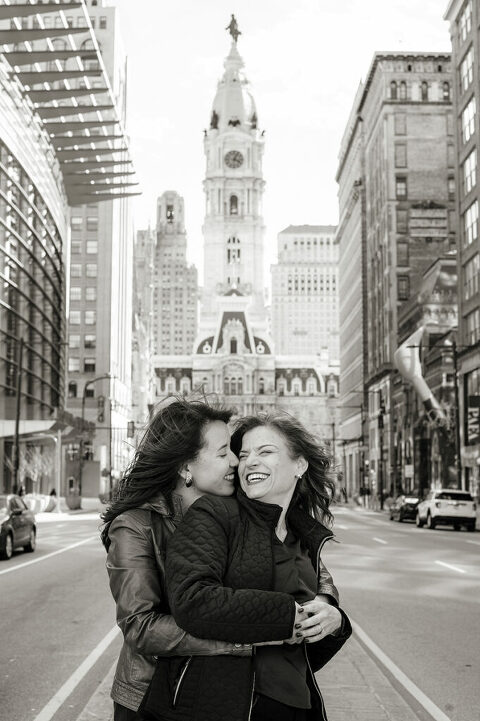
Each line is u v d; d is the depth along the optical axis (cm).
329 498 362
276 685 294
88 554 2327
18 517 2244
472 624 1178
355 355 12356
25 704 735
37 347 6391
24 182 5666
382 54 9625
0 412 5309
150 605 308
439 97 9569
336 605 335
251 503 317
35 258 6162
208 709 285
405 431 8294
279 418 350
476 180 5775
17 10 3416
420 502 4556
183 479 343
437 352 6844
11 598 1426
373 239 10594
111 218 11131
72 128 5116
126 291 13112
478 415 5069
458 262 6250
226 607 283
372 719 641
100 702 695
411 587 1574
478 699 760
